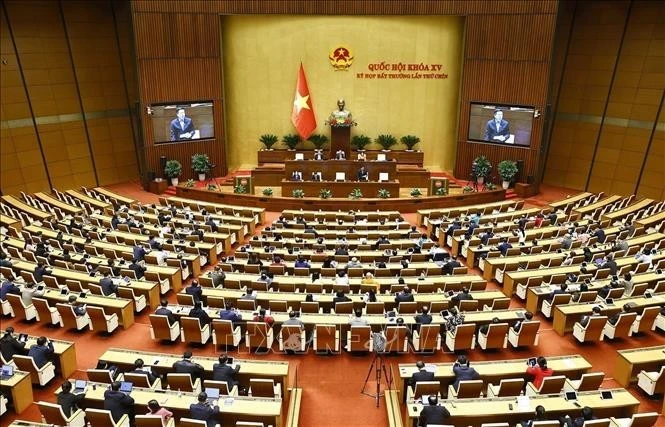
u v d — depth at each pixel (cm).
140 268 1409
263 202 2272
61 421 846
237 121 2731
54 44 2386
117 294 1316
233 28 2598
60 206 2083
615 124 2425
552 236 1806
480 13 2431
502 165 2461
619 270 1437
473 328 1111
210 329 1195
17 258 1549
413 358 1141
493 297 1283
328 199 2253
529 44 2372
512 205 2219
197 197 2378
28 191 2344
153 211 2047
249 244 1722
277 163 2698
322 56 2634
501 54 2436
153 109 2466
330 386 1048
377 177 2428
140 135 2478
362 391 1029
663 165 2278
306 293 1305
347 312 1198
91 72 2509
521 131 2466
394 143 2695
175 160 2553
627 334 1189
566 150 2603
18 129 2303
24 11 2286
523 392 943
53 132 2414
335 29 2597
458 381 909
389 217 2066
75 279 1370
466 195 2323
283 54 2636
